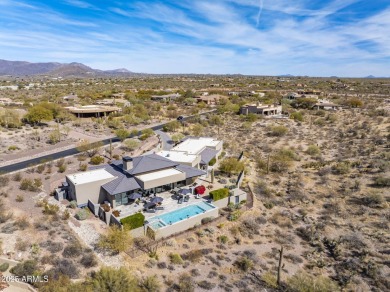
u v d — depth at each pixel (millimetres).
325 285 20922
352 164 46844
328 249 27047
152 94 149250
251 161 52031
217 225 29922
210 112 107750
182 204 32969
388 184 38281
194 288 21297
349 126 77375
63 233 26484
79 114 90500
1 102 110812
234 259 25203
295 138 68188
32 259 22375
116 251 24672
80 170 44594
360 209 33531
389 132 67062
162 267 23281
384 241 27516
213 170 43469
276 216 32500
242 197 35531
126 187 31812
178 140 62594
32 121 78062
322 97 137000
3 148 56125
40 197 34031
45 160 48031
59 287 18812
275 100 131125
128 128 80188
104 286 18844
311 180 42781
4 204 31141
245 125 78875
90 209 31594
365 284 22344
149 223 28688
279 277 22172
